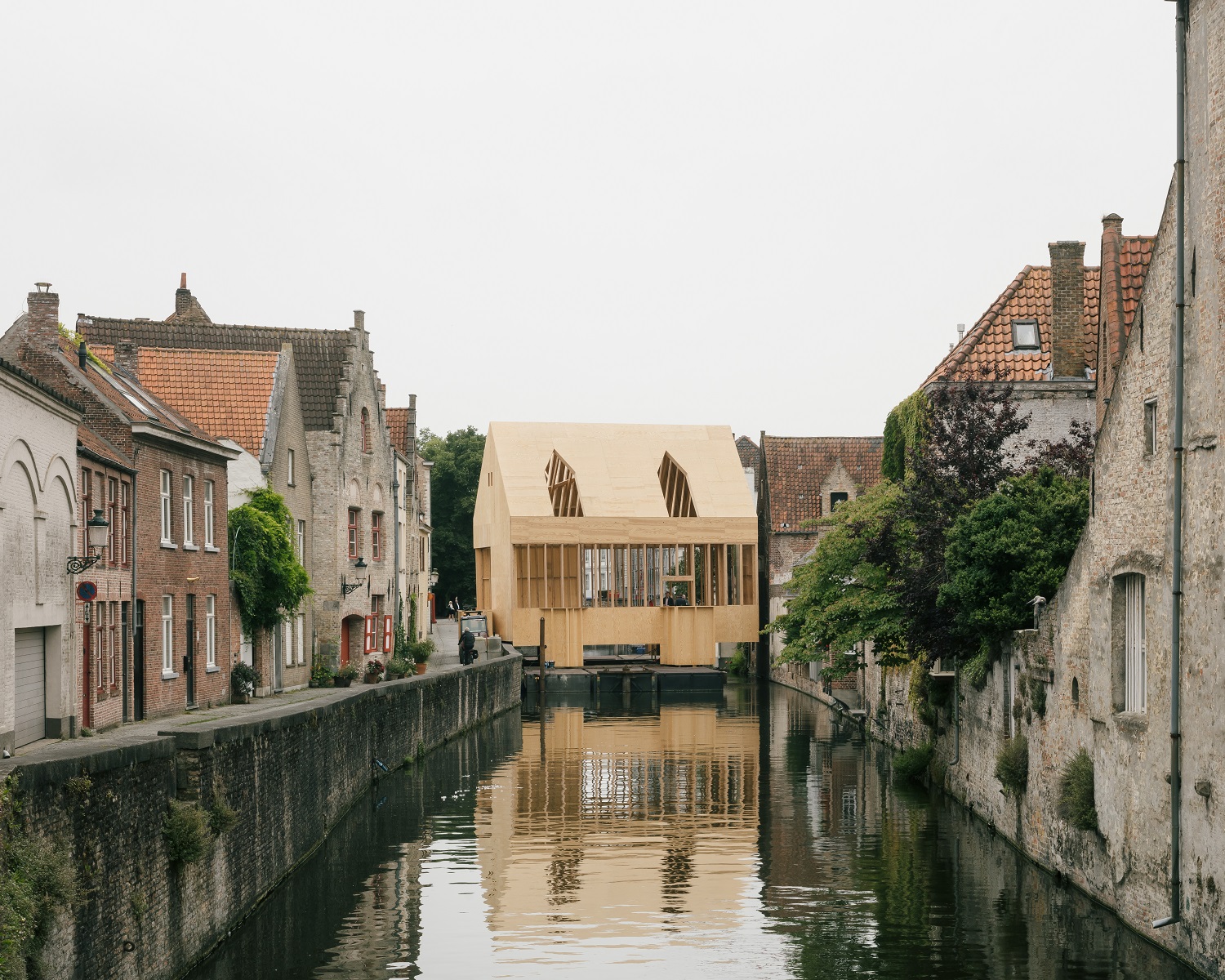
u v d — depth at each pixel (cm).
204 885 1694
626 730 4975
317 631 4462
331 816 2692
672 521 7712
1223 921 1510
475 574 9519
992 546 2391
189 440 3041
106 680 2506
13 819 1111
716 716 5572
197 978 1620
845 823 2819
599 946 1842
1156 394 1738
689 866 2392
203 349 4441
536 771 3725
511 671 6084
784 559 7931
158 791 1519
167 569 2928
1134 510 1809
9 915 1045
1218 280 1540
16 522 1920
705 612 7744
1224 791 1508
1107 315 2953
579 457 7925
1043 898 2067
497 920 1997
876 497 3853
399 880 2280
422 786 3412
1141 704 1841
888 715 4181
